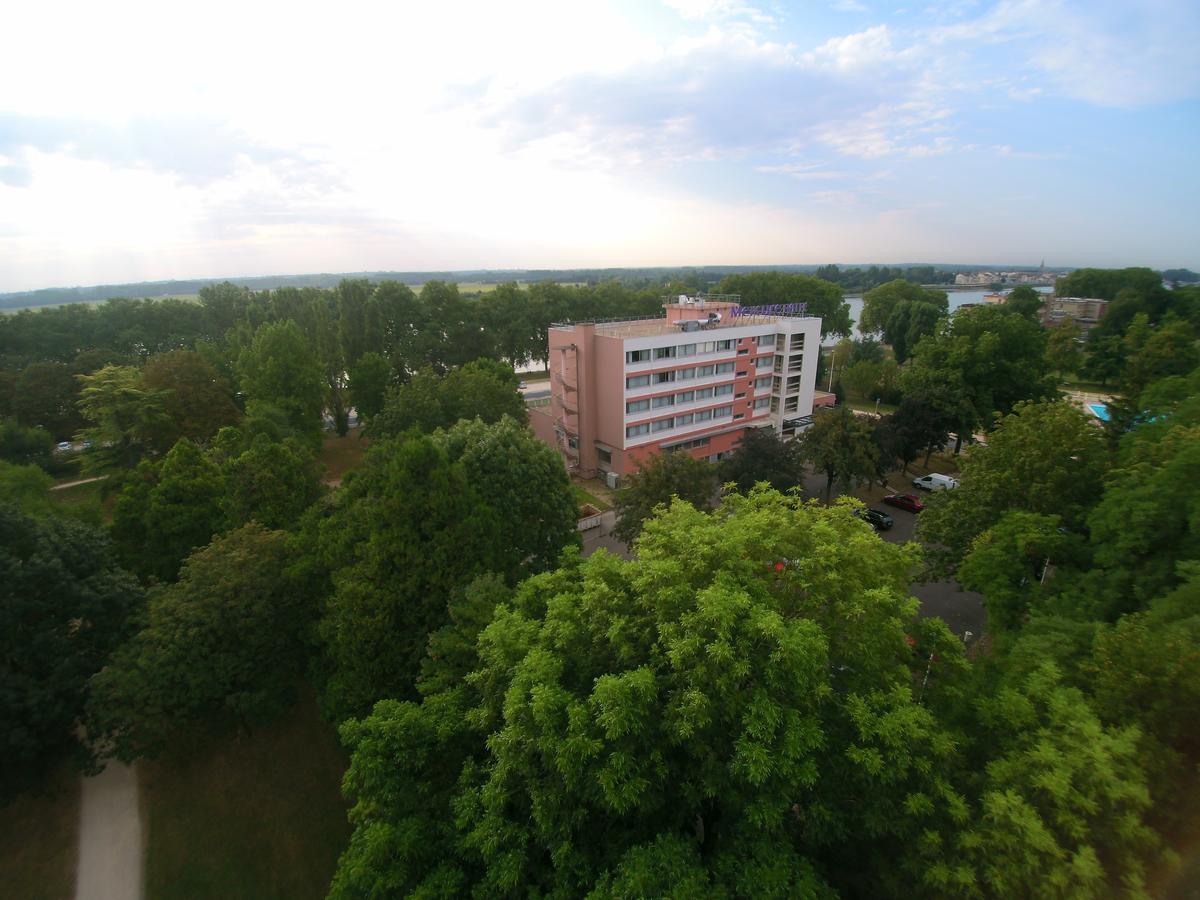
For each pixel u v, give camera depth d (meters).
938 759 11.75
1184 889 10.55
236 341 68.19
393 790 14.13
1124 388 38.78
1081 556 21.30
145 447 44.81
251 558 22.62
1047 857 9.81
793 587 14.29
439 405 43.62
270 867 20.45
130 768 23.47
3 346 64.94
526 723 12.08
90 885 19.78
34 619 21.08
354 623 19.92
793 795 11.66
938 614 31.34
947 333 52.12
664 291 114.94
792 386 64.38
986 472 26.78
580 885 11.95
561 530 29.42
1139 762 11.05
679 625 12.07
